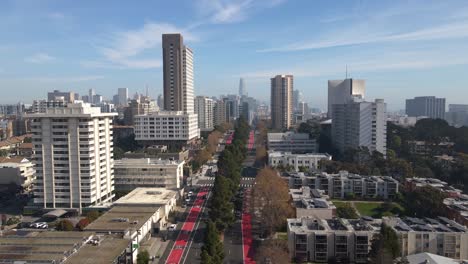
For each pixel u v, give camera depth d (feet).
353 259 525.75
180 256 543.80
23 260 417.08
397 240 487.61
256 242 597.93
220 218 621.31
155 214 655.76
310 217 593.42
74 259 424.05
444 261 462.19
